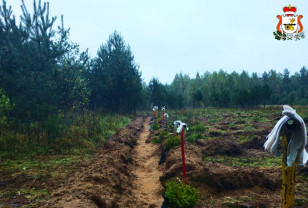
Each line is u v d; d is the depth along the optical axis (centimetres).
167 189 546
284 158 366
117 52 3150
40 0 1357
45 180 711
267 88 3875
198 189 628
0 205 542
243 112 3291
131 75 3319
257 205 511
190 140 1305
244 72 8288
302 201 501
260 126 1770
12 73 1333
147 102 5334
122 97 3288
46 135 1180
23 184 682
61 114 1530
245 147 1234
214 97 4434
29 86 1288
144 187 798
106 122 2014
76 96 1622
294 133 351
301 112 2588
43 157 992
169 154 983
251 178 627
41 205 529
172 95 5075
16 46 1297
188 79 8562
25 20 1347
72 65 1549
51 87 1355
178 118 2778
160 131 1789
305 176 664
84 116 1759
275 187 611
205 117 2792
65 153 1068
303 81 9444
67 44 1484
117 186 682
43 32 1363
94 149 1186
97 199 552
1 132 1160
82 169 813
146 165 1086
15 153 1005
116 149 1141
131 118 3198
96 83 2866
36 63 1324
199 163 830
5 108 1082
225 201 546
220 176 630
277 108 3872
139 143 1662
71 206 485
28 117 1248
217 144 1137
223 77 7300
